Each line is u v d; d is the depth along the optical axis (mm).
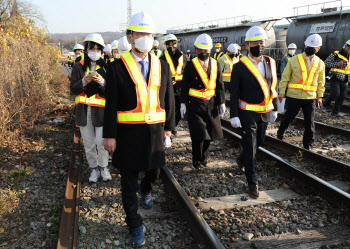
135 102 2648
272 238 3023
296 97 5363
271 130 7117
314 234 3070
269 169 4715
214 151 5641
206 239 2795
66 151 5602
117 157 2770
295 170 4285
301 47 14875
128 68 2617
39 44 11242
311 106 5305
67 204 3547
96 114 3977
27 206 3652
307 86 5227
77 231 3025
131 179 2832
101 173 4344
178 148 5801
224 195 3953
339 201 3539
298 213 3475
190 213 3201
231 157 5332
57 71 15344
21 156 5238
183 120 8055
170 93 2885
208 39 4121
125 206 2871
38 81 9375
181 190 3646
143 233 2967
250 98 3703
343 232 3090
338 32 12750
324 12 13953
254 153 3799
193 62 4270
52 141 6168
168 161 5164
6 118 6094
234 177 4488
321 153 5504
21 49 8273
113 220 3363
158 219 3410
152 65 2707
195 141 4551
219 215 3461
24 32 9828
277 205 3658
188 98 4406
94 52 3752
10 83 6691
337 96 8148
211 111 4398
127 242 2998
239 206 3633
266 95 3691
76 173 4371
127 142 2693
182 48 24578
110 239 3045
